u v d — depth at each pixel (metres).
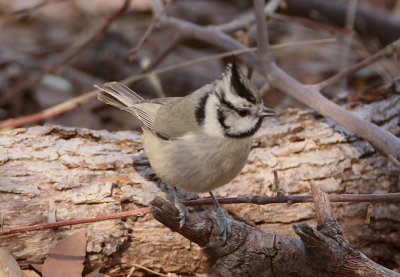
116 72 14.30
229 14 17.11
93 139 8.59
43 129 8.41
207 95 7.04
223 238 6.73
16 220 7.24
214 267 7.77
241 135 6.88
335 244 6.46
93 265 7.41
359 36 14.78
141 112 7.91
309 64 15.09
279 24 16.77
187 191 7.52
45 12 17.00
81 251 7.15
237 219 8.09
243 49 10.85
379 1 16.45
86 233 7.32
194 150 6.90
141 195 7.85
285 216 8.18
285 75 9.74
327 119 9.27
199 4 17.80
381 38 14.26
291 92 9.52
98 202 7.61
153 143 7.39
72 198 7.55
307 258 6.75
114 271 7.64
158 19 10.23
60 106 9.98
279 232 8.15
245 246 6.78
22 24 16.52
